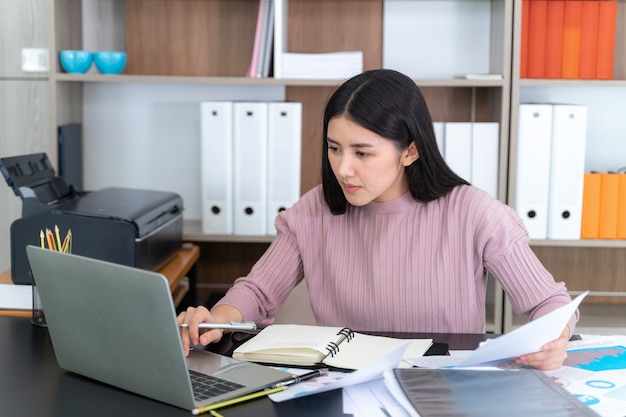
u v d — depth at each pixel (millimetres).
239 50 3143
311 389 1355
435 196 1802
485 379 1348
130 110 3197
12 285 2197
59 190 2512
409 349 1557
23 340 1695
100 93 3186
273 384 1370
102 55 2879
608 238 2891
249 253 3252
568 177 2820
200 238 2893
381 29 3109
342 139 1639
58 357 1481
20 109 3133
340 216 1883
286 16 3059
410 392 1288
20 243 2225
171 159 3215
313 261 1903
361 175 1646
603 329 2893
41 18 3098
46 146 3143
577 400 1260
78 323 1401
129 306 1288
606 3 2840
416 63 3117
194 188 3223
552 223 2846
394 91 1651
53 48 2826
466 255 1799
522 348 1406
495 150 2836
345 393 1339
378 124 1619
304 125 3174
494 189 2854
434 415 1197
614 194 2873
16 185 2289
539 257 3229
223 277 3262
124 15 3166
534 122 2803
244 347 1547
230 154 2877
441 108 3135
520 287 1763
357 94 1634
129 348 1325
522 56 2867
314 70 2846
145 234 2338
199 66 3154
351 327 1870
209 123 2857
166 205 2605
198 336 1574
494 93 2953
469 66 3107
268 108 2852
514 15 2756
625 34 3094
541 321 1357
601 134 3152
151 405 1312
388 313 1834
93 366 1416
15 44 3107
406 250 1827
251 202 2887
